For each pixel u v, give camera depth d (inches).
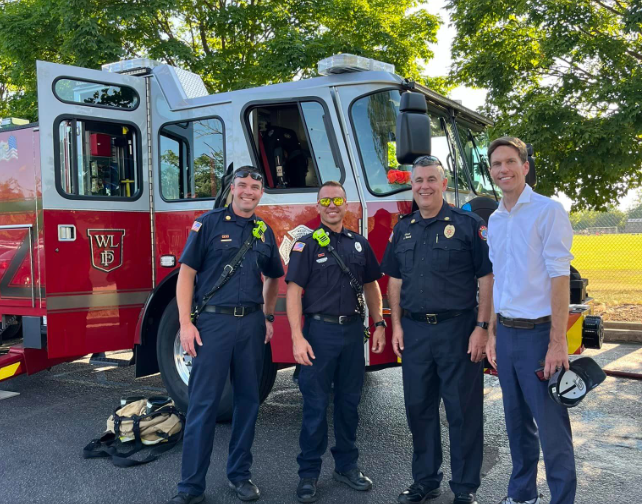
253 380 137.6
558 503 113.0
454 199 189.8
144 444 166.9
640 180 354.0
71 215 193.3
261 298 139.1
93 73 198.2
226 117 189.6
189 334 132.1
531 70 366.0
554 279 110.3
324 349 136.7
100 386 242.4
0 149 219.5
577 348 174.7
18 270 215.8
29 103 425.7
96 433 183.3
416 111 151.8
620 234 440.1
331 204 137.5
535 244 113.3
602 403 204.2
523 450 120.6
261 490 141.6
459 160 199.5
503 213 118.1
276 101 180.5
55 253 190.4
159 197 207.2
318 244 137.9
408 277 130.7
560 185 360.8
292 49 394.0
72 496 139.3
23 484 145.9
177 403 191.9
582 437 172.1
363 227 170.1
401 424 187.0
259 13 431.2
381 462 157.0
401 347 135.1
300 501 134.8
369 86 172.9
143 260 208.4
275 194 180.1
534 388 114.4
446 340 127.4
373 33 439.5
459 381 127.8
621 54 337.1
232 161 187.2
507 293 116.8
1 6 440.5
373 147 172.2
